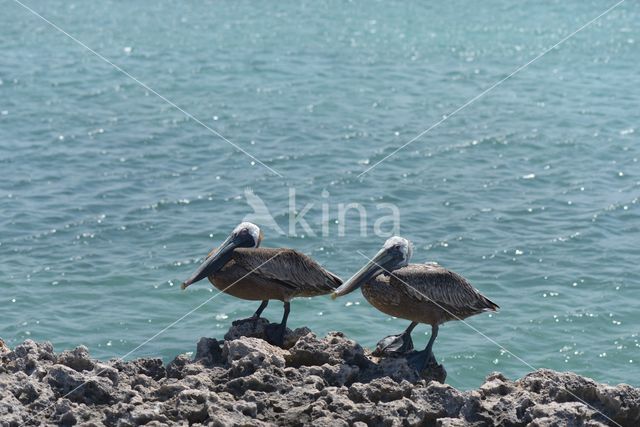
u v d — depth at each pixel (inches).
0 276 795.4
